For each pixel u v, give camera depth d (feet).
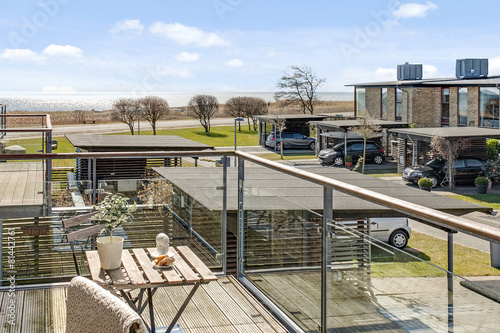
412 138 98.63
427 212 7.22
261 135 171.22
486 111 101.65
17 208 14.53
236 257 15.40
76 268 14.57
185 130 231.91
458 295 6.74
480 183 84.38
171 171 41.91
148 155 15.01
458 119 109.19
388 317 8.25
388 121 123.95
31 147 37.09
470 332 6.51
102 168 55.67
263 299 13.42
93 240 14.71
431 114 117.70
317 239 10.74
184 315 12.74
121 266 11.94
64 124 225.76
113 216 12.00
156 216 15.19
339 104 249.96
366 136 115.24
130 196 15.05
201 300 13.69
